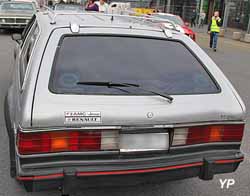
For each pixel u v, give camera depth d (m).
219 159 2.99
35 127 2.58
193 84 3.11
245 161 4.44
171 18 14.83
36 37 3.40
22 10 17.78
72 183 2.66
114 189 3.57
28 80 2.82
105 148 2.73
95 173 2.70
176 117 2.84
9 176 3.80
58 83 2.79
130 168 2.76
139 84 2.96
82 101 2.71
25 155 2.60
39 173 2.61
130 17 4.05
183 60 3.29
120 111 2.73
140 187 3.67
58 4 20.09
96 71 2.96
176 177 2.92
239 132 3.07
